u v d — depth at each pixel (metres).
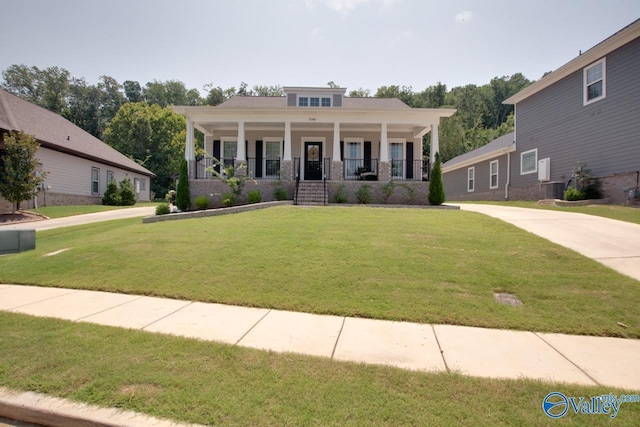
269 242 7.33
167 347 3.29
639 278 5.18
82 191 21.52
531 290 4.85
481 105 51.88
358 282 5.23
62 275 5.98
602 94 13.70
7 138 14.61
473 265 5.81
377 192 14.64
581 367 3.03
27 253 7.85
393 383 2.70
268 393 2.55
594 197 13.57
